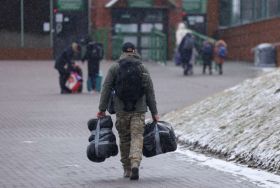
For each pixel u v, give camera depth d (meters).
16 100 61.69
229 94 43.84
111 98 28.77
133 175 28.23
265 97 39.25
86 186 27.36
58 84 75.50
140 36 111.12
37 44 108.00
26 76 82.94
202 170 30.95
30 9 107.31
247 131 35.22
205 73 89.00
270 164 30.52
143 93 28.23
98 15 109.19
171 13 111.88
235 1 112.31
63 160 33.88
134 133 28.09
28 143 39.59
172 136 28.83
